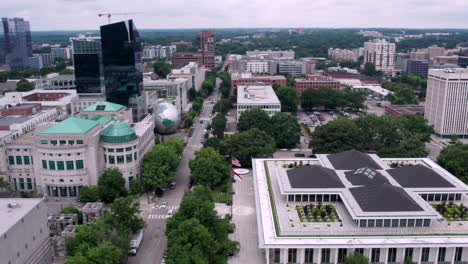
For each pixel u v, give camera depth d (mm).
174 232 122812
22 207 116125
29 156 182000
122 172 182750
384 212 126688
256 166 185125
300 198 145625
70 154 173500
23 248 109125
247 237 143000
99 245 116062
